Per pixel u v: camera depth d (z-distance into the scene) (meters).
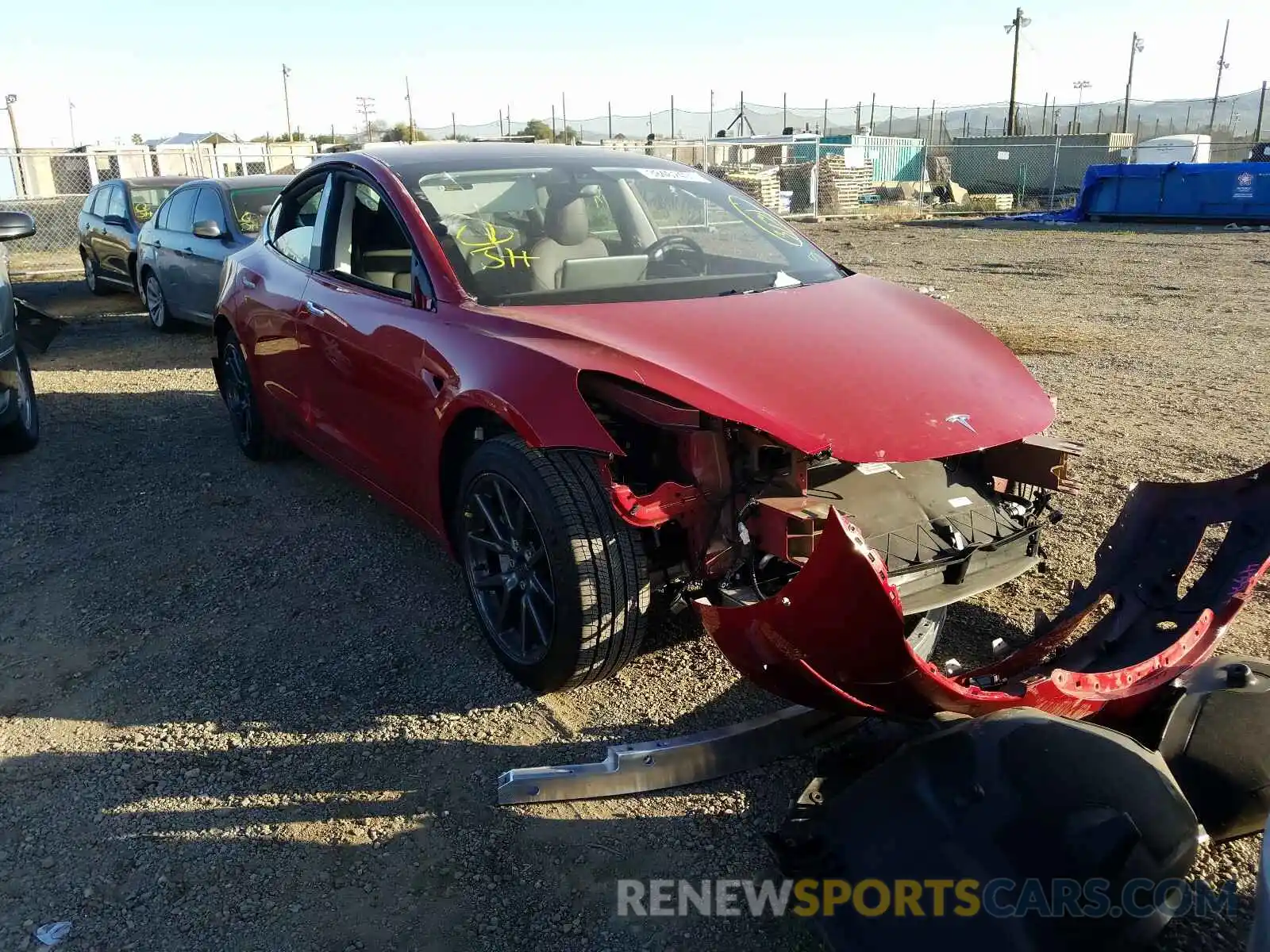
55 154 20.91
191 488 5.28
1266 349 8.23
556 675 3.02
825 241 19.36
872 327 3.28
